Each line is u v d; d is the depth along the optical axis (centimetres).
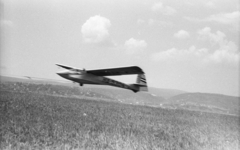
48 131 1195
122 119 1933
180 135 1543
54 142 1012
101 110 2481
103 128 1419
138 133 1398
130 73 2156
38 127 1245
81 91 6781
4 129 1138
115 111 2566
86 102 3372
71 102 3009
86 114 2000
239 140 1727
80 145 1007
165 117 2631
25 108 1947
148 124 1859
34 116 1597
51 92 5431
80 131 1236
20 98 2748
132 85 2952
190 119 2736
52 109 2069
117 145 1045
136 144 1115
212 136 1714
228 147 1449
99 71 2197
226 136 1833
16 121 1355
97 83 2323
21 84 5566
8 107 1900
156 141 1259
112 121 1753
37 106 2177
